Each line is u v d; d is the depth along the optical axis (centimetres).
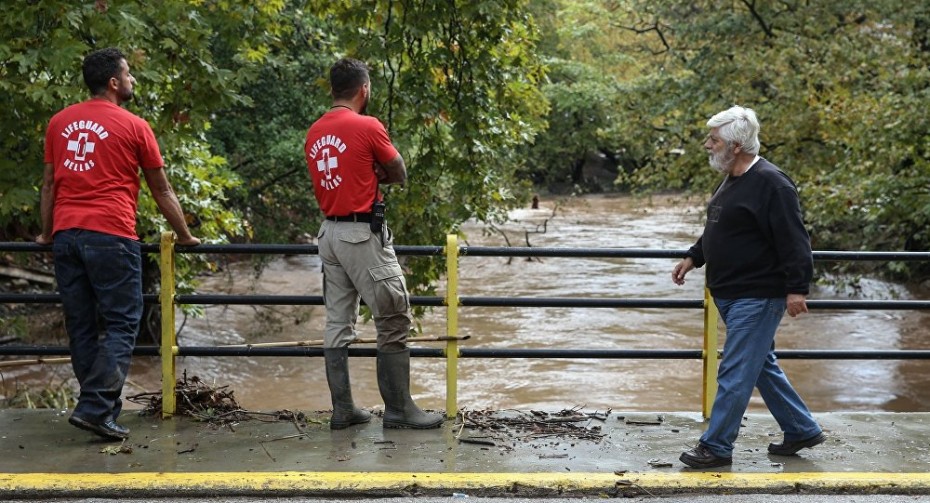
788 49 2136
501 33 971
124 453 536
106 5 792
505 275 2738
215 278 2538
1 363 995
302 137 1942
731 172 513
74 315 538
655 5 2628
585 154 5750
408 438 567
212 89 882
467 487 491
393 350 571
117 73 536
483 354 612
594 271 2811
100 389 535
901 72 1875
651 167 2503
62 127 528
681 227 3812
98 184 524
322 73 1902
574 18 5097
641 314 2216
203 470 507
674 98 2436
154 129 956
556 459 534
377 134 536
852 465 529
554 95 4922
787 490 499
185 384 631
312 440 562
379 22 984
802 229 493
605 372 1714
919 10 2159
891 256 613
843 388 1638
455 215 1046
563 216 4334
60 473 501
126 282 534
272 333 2058
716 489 497
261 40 1034
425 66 977
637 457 539
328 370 579
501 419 607
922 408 1513
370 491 486
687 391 1591
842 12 2312
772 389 537
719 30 2350
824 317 2153
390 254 554
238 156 2050
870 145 1809
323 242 554
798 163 2127
